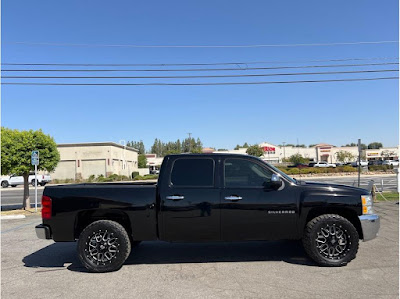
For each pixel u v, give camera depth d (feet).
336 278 15.66
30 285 15.94
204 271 17.22
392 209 36.37
